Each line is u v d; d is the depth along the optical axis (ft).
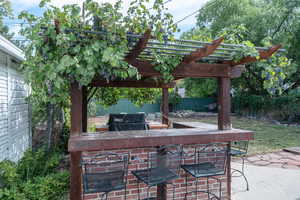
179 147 8.80
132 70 7.30
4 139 12.08
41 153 13.10
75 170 7.97
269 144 21.68
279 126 33.58
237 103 49.47
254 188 11.48
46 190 9.93
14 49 12.13
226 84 9.87
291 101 35.94
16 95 14.48
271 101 39.37
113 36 6.70
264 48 8.40
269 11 36.22
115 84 15.20
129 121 14.43
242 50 8.39
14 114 14.02
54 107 16.81
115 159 8.33
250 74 42.34
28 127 17.66
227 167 10.12
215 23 43.37
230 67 9.78
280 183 12.15
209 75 9.48
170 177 7.60
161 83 16.24
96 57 6.72
